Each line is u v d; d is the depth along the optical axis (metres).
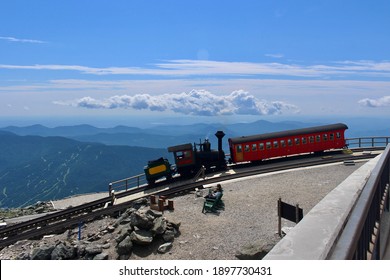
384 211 7.25
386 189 7.23
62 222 24.28
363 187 4.97
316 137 35.66
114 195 28.41
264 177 29.06
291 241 3.14
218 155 32.62
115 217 24.52
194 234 17.17
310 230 3.34
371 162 7.34
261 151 34.06
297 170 30.81
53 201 41.56
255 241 15.46
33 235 23.72
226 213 20.17
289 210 15.51
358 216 3.82
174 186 29.06
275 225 17.73
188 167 31.53
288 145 34.81
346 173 28.84
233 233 16.98
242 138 34.06
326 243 3.06
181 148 31.30
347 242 3.21
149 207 21.98
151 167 30.16
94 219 24.69
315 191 23.78
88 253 16.19
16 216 35.47
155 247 16.09
